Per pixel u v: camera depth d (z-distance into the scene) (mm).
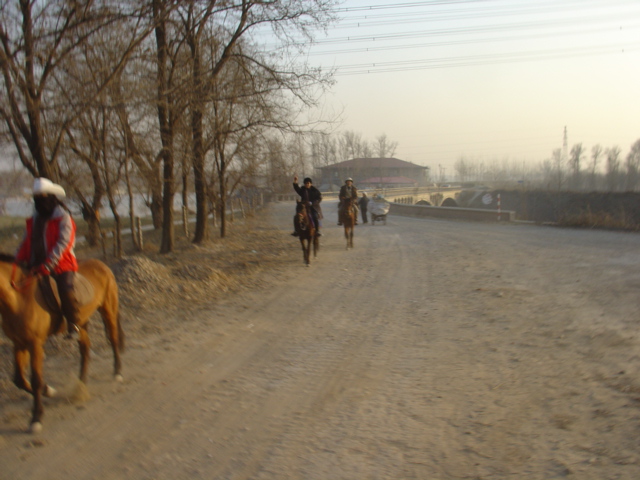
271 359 7113
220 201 23359
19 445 4734
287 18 14992
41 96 11148
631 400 5219
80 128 12773
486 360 6699
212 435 4910
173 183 17094
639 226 21094
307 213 15484
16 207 17328
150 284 10555
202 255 17234
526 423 4887
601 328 7707
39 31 10625
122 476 4207
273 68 15773
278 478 4125
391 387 5973
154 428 5074
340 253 18094
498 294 10391
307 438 4801
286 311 9875
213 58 16219
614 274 11680
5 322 4988
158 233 27328
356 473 4160
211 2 13602
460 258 15648
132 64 12938
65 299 5402
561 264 13469
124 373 6598
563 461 4188
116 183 15406
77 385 5773
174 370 6711
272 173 23609
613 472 3992
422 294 10883
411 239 21641
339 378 6328
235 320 9219
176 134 15633
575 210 38406
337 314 9531
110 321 6359
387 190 75500
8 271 4973
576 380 5844
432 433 4793
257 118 17078
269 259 16734
